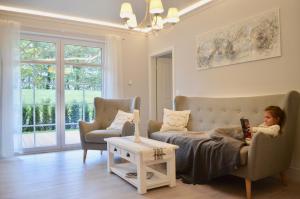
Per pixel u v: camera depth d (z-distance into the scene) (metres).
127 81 5.48
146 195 2.48
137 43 5.61
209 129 3.69
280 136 2.54
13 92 4.24
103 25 5.15
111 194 2.51
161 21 2.90
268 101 2.94
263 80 3.19
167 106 5.86
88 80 5.19
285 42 2.95
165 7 4.18
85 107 5.15
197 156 2.78
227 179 2.96
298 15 2.83
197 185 2.76
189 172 2.92
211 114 3.70
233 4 3.59
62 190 2.63
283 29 2.97
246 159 2.36
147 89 5.72
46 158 4.11
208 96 4.04
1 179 3.01
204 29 4.11
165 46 5.12
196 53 4.27
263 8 3.19
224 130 2.83
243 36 3.43
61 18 4.71
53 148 4.78
